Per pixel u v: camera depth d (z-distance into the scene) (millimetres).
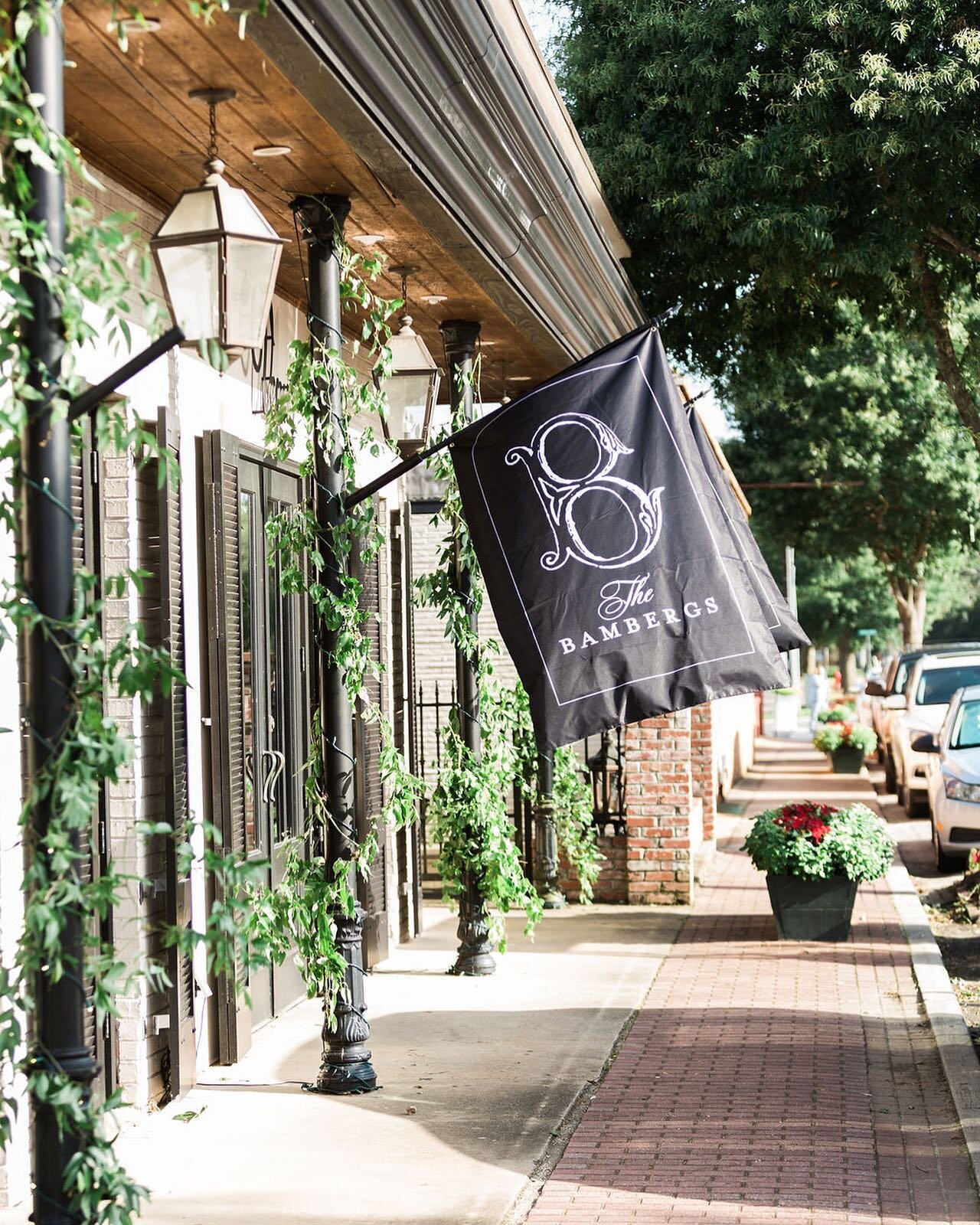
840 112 13430
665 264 15898
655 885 12656
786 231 13594
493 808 9359
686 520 6223
